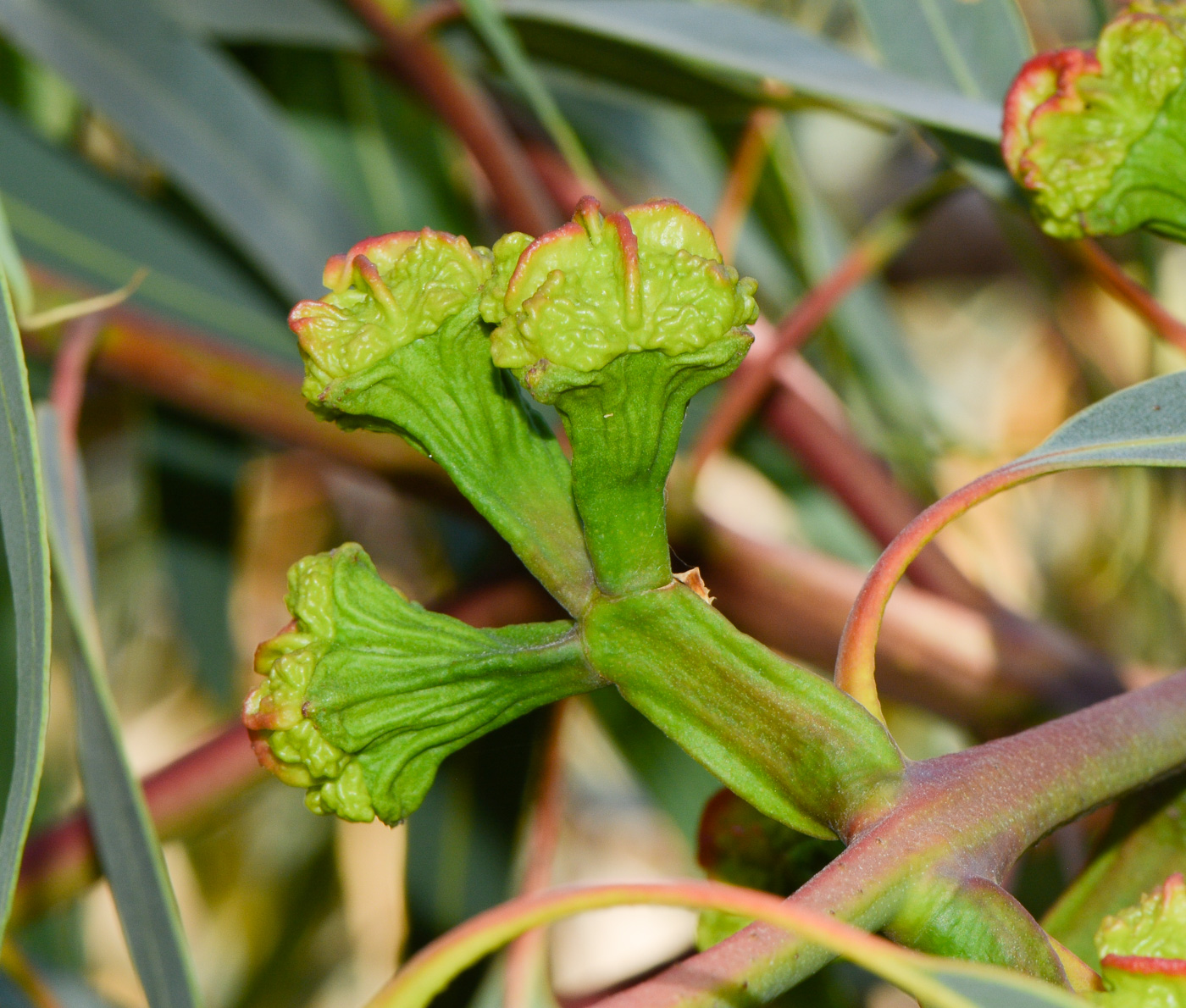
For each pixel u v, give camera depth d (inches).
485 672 13.7
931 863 13.1
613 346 13.2
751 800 13.4
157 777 18.1
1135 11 14.8
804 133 26.7
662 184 26.1
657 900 12.6
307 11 20.0
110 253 21.3
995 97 16.8
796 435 22.1
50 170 21.3
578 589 13.6
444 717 13.7
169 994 14.5
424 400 13.7
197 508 24.8
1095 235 14.8
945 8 16.9
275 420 18.5
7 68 23.1
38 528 13.7
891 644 18.6
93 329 17.6
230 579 25.0
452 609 19.3
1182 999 13.4
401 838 32.3
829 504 25.0
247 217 20.7
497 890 20.8
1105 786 13.5
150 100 20.3
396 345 13.6
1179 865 14.6
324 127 23.8
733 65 16.7
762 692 13.4
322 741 13.7
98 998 19.1
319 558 13.8
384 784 13.8
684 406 13.4
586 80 19.6
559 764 20.3
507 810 21.1
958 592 19.7
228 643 25.0
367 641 13.7
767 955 12.8
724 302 13.3
